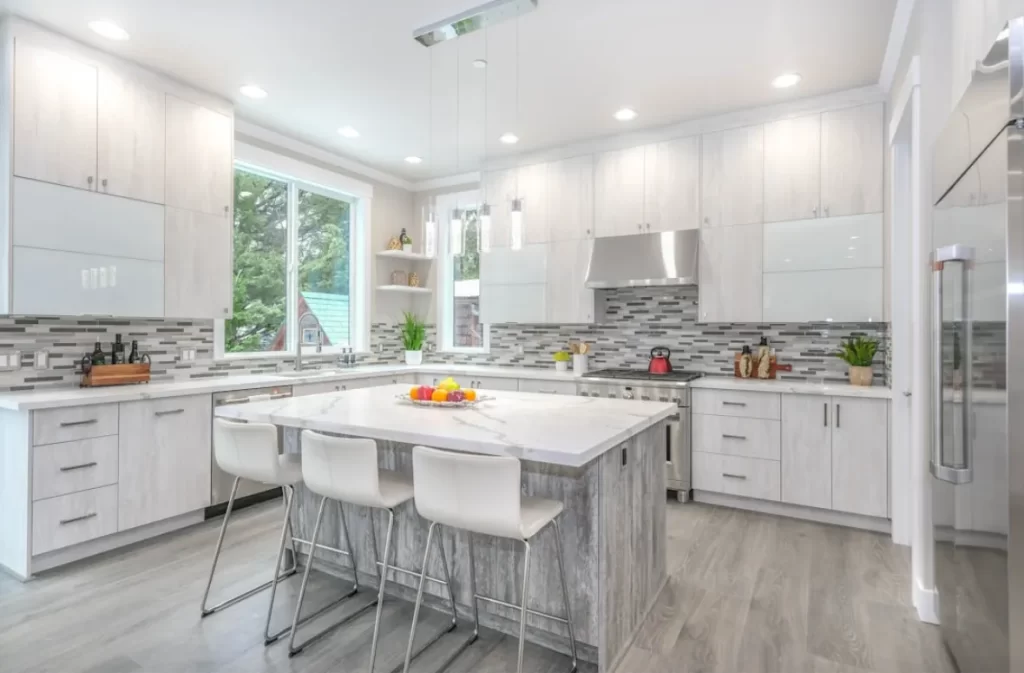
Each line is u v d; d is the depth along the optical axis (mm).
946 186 1924
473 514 1773
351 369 4832
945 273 1869
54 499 2768
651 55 3211
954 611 1862
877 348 3811
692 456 3963
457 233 2928
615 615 2094
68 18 2836
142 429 3141
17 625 2283
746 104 3904
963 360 1705
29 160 2854
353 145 4801
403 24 2889
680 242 4172
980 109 1586
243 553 3033
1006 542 1419
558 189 4805
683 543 3195
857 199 3637
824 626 2305
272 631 2258
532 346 5340
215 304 3771
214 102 3758
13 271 2803
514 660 2094
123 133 3256
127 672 1987
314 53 3205
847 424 3432
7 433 2770
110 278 3191
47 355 3207
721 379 4090
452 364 5680
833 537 3287
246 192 4438
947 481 1779
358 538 2695
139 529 3176
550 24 2881
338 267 5246
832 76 3467
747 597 2551
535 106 3949
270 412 2461
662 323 4699
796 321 3824
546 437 1905
